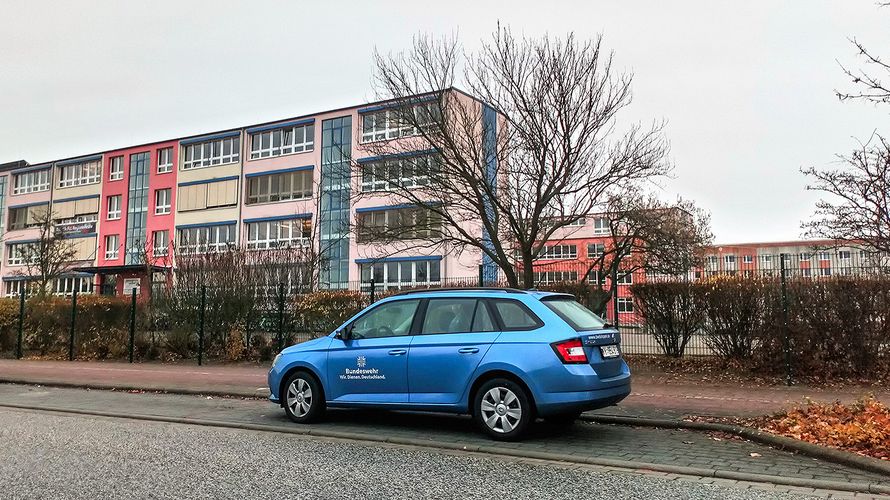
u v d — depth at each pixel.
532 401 7.09
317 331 17.41
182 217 49.75
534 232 14.26
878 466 5.86
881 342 11.45
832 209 9.52
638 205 15.51
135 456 6.65
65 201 57.44
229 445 7.23
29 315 20.25
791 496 5.27
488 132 15.07
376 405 7.91
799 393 10.48
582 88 14.11
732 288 12.52
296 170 45.28
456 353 7.48
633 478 5.80
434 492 5.30
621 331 14.38
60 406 10.41
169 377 13.95
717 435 7.70
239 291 17.83
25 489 5.39
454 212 16.94
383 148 16.03
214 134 48.81
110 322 18.92
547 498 5.14
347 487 5.45
